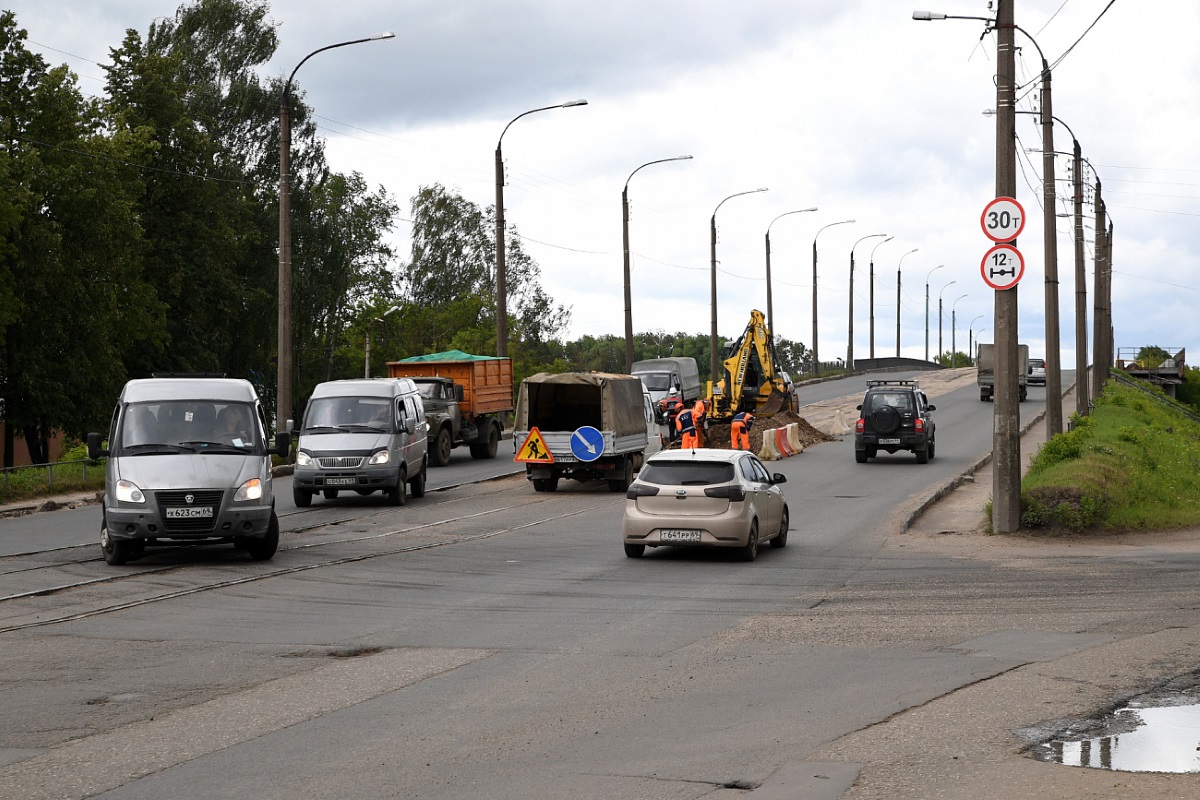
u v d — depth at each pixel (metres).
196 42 75.50
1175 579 18.17
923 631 14.10
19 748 9.13
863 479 38.00
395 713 10.22
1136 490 27.70
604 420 34.12
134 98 66.38
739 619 15.06
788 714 10.08
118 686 11.35
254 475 20.75
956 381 100.75
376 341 98.06
